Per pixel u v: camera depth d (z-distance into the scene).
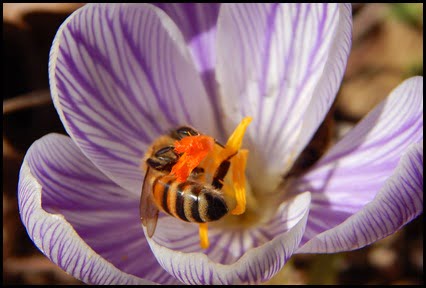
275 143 0.18
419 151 0.16
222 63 0.18
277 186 0.18
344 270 0.22
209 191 0.16
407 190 0.16
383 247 0.22
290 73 0.18
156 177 0.16
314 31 0.18
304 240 0.17
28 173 0.16
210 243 0.17
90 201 0.17
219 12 0.18
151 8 0.18
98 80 0.17
